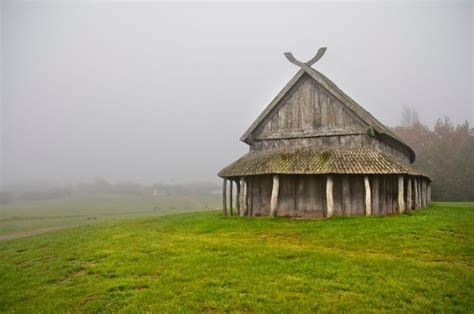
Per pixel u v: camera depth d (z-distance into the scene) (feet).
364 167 72.59
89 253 58.13
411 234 56.49
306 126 87.51
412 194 98.43
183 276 41.65
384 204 79.87
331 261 44.75
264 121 93.20
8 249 75.66
